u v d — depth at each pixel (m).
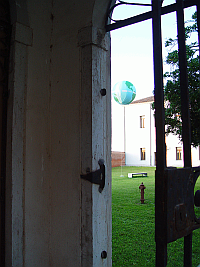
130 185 11.52
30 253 2.25
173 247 3.92
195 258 3.42
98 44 2.26
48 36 2.53
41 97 2.44
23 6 2.27
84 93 2.22
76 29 2.32
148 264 3.29
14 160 2.19
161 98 1.06
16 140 2.21
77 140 2.25
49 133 2.49
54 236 2.38
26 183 2.25
